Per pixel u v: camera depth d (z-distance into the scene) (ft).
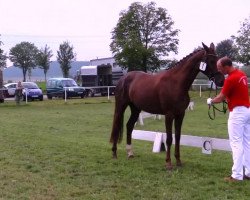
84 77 140.36
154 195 19.95
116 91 29.84
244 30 134.92
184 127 50.72
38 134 42.93
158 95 25.88
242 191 20.58
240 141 22.25
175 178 23.22
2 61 185.98
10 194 20.35
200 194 20.04
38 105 92.63
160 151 32.27
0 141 37.42
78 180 23.03
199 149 34.06
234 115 22.11
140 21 141.69
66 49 227.61
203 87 131.13
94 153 31.32
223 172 24.82
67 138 40.22
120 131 29.60
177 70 25.26
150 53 138.21
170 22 143.33
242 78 21.91
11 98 125.08
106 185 21.86
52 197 19.92
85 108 83.92
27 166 26.61
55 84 122.21
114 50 142.72
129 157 29.58
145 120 59.41
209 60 24.22
